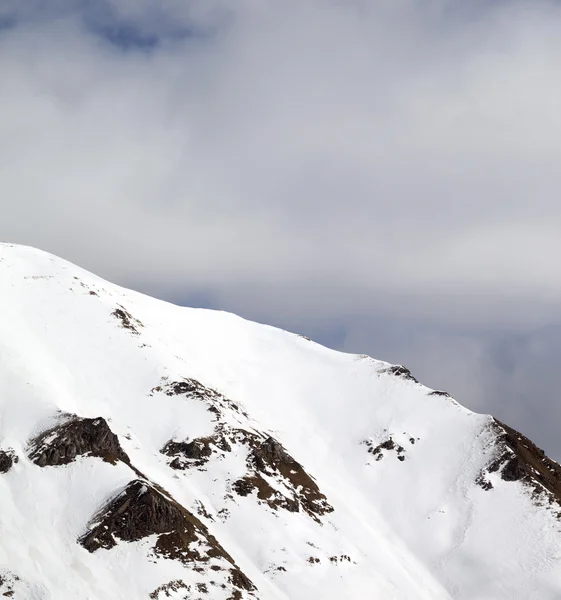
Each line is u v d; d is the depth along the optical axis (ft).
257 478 464.24
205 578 362.33
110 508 373.40
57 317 558.56
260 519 432.66
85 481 388.57
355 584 413.39
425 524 508.12
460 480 539.29
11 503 366.43
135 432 475.72
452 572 468.75
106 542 359.46
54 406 431.02
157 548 366.63
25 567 329.72
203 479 452.35
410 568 464.65
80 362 518.37
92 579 337.72
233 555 397.19
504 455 542.98
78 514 371.15
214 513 429.79
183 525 385.91
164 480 434.71
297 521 447.01
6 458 388.98
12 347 485.97
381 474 550.77
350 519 483.92
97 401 486.38
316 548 427.74
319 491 497.05
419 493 533.14
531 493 516.73
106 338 552.82
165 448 468.34
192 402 507.71
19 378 451.94
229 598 356.18
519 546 478.18
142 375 525.34
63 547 350.64
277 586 391.04
